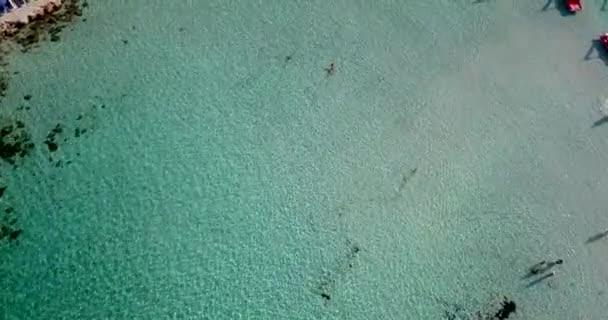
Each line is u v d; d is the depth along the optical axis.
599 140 28.75
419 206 26.50
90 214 25.64
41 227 25.16
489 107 29.47
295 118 28.66
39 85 28.52
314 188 26.80
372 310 24.00
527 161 27.91
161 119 28.27
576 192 27.11
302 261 25.02
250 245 25.36
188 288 24.27
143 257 24.86
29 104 27.92
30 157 26.61
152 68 29.70
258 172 27.14
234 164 27.30
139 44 30.39
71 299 23.75
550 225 26.16
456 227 26.02
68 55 29.56
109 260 24.69
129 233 25.36
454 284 24.61
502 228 26.03
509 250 25.45
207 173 27.00
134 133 27.81
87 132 27.58
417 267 25.00
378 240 25.61
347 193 26.72
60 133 27.39
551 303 24.16
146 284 24.25
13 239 24.78
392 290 24.45
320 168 27.34
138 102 28.62
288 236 25.59
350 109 29.08
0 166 26.23
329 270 24.84
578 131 28.95
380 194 26.75
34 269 24.23
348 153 27.81
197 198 26.38
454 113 29.22
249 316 23.73
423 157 27.84
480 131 28.70
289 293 24.28
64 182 26.23
